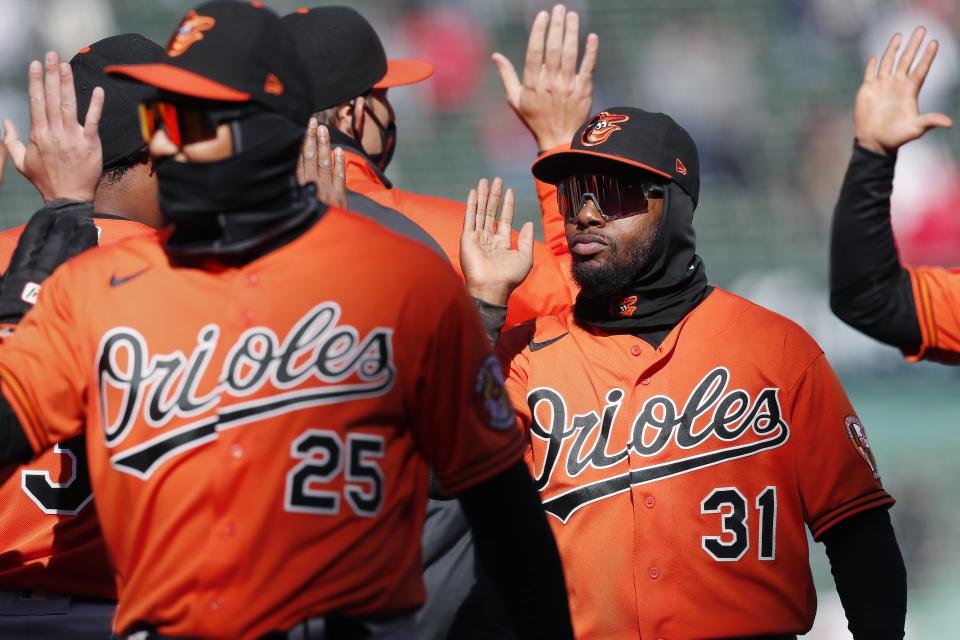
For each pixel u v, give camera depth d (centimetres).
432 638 952
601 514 945
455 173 3903
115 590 920
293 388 666
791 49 4203
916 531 2548
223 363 672
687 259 994
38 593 908
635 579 929
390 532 680
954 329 818
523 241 991
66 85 825
